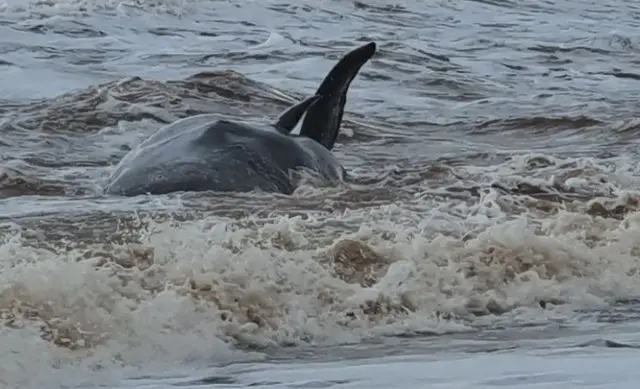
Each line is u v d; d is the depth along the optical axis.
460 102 30.09
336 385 7.40
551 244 11.55
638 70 37.97
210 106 25.70
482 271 11.00
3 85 29.94
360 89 31.34
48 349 8.28
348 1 49.69
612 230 12.56
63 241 11.88
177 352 8.59
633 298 10.82
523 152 21.36
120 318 8.98
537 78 35.09
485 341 9.05
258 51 38.16
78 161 19.58
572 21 50.75
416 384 7.24
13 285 9.20
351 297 10.12
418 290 10.41
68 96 24.84
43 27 40.50
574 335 9.13
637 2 58.34
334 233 12.30
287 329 9.37
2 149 20.45
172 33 41.72
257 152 15.52
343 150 21.73
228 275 10.09
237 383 7.61
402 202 14.56
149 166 15.16
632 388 6.89
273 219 12.95
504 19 50.00
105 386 7.71
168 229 11.95
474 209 14.09
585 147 22.44
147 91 25.44
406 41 42.25
